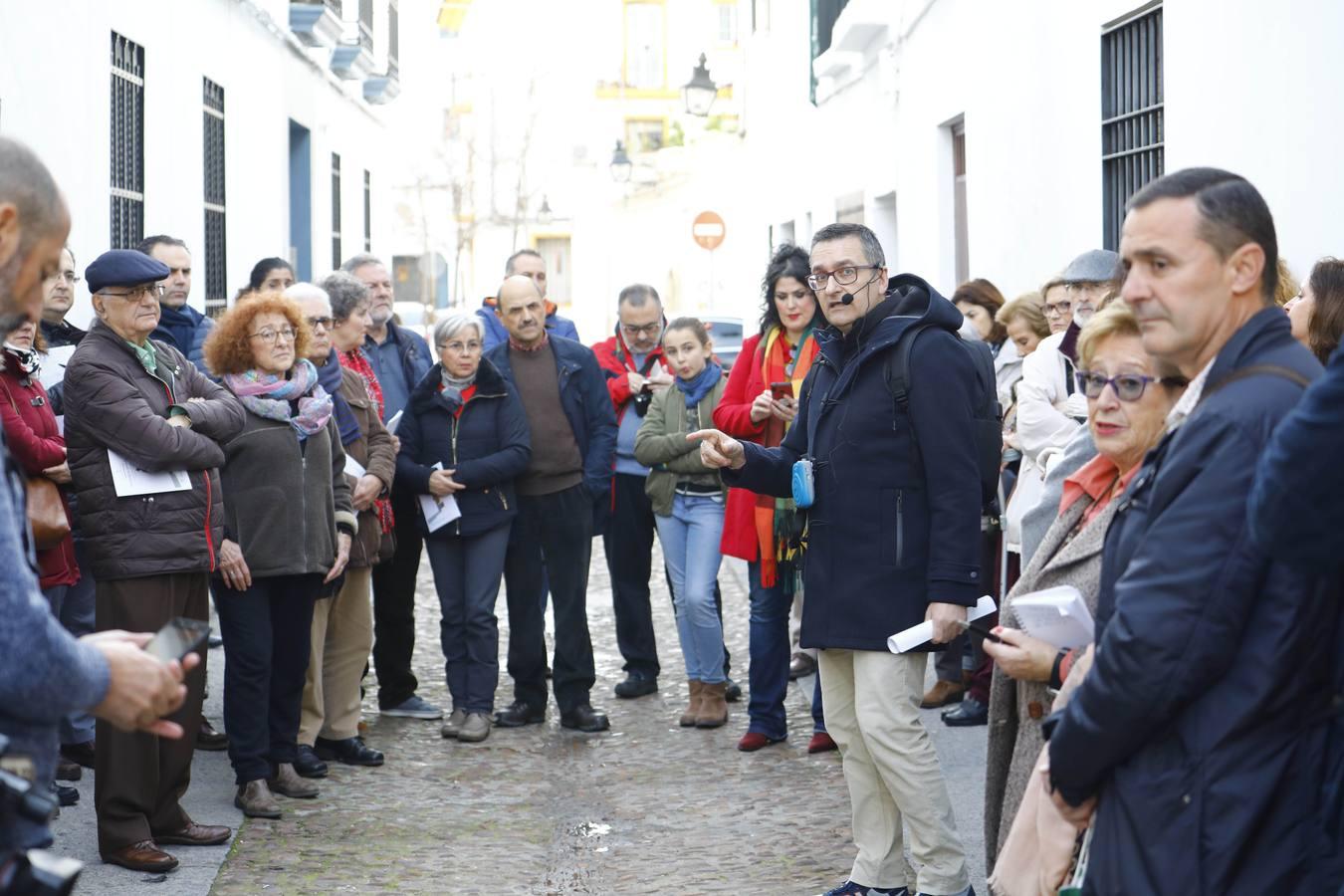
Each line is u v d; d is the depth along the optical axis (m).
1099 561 3.32
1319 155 5.45
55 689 2.40
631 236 39.19
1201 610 2.48
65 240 2.62
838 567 4.69
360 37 16.80
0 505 2.37
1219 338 2.70
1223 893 2.48
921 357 4.59
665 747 7.12
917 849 4.65
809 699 7.92
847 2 14.76
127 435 5.16
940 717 7.18
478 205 40.50
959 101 10.92
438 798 6.33
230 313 6.01
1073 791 2.71
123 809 5.27
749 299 24.14
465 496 7.30
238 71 12.37
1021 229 9.33
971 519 4.54
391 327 8.33
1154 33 7.34
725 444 4.95
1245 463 2.50
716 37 38.91
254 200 12.96
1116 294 4.19
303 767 6.57
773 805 6.12
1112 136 7.82
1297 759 2.48
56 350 6.67
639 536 8.13
